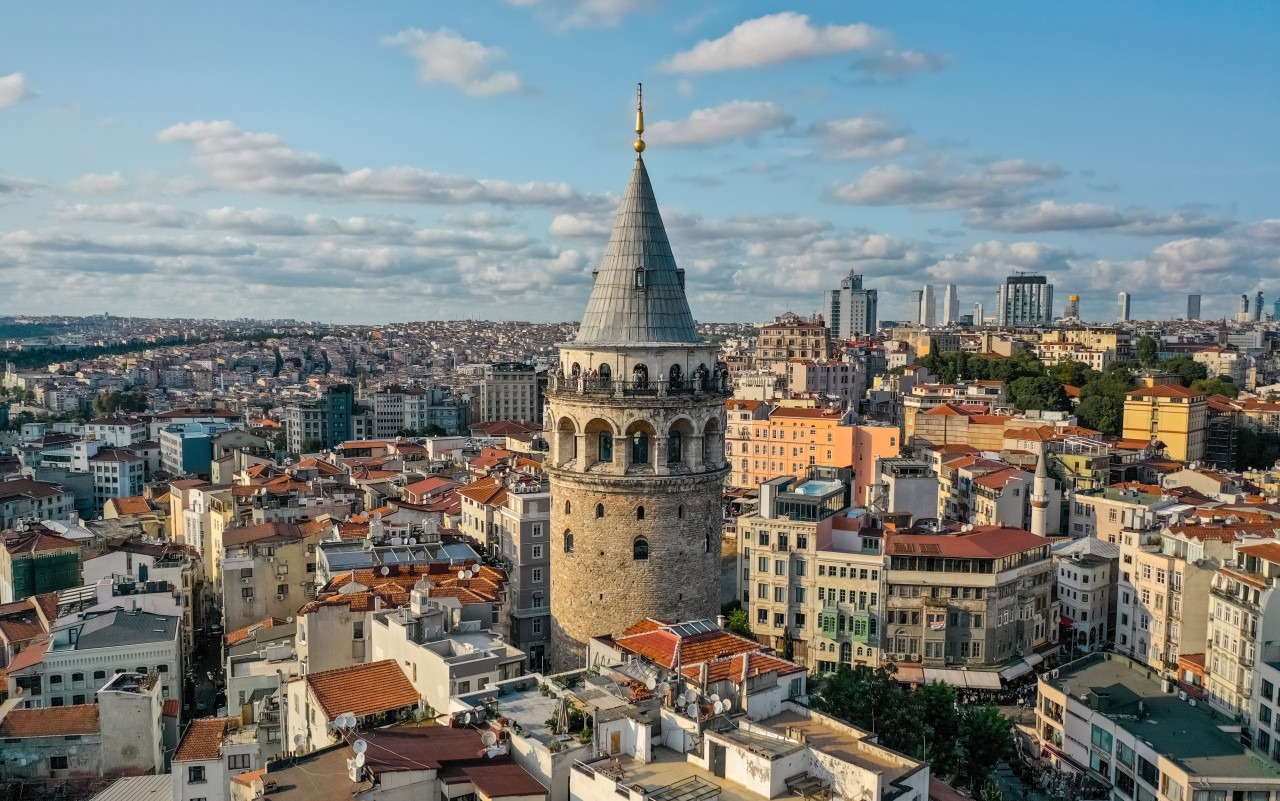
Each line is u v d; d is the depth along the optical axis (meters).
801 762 55.16
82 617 125.56
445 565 118.25
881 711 91.19
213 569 184.62
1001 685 134.00
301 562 145.88
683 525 82.50
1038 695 116.12
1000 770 111.06
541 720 64.31
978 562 137.12
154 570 148.75
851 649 141.00
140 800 91.38
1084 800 99.38
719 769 56.91
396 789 54.16
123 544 165.50
